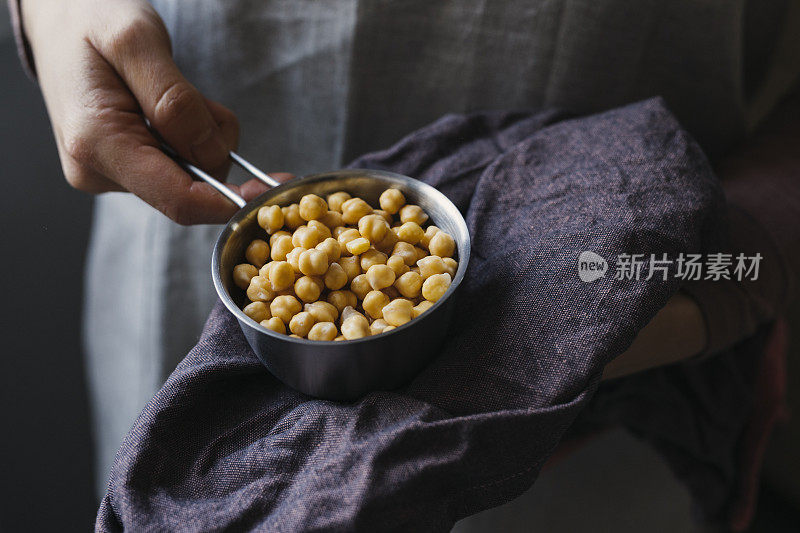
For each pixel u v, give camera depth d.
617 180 0.40
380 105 0.53
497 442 0.33
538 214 0.40
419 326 0.33
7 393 0.75
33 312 0.81
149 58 0.43
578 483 0.63
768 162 0.49
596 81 0.51
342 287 0.37
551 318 0.36
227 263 0.37
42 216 0.87
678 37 0.49
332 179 0.39
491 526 0.62
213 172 0.46
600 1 0.48
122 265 0.64
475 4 0.49
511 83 0.52
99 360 0.71
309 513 0.32
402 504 0.33
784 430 0.68
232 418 0.36
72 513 0.69
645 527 0.70
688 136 0.42
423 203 0.39
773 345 0.47
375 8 0.49
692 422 0.49
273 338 0.33
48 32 0.46
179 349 0.62
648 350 0.41
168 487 0.34
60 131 0.46
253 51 0.53
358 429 0.34
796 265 0.45
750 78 0.59
